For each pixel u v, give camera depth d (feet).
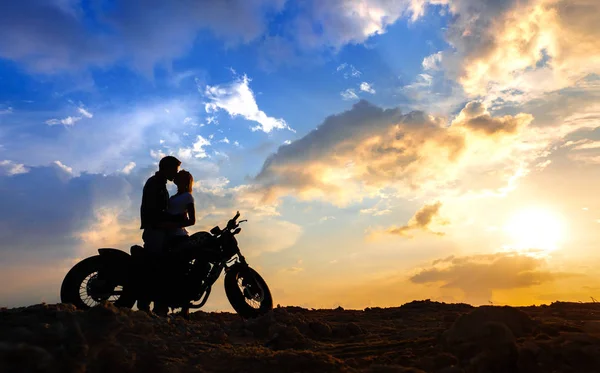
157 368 12.71
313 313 28.73
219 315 27.07
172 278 22.31
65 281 21.49
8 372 10.90
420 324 21.52
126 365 12.51
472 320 13.69
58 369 11.41
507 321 14.14
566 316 20.71
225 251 22.97
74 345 12.27
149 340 14.35
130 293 21.90
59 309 15.34
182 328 17.11
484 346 12.54
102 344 12.83
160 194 22.85
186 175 23.86
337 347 16.43
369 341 17.30
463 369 12.34
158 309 22.56
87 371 11.90
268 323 18.92
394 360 13.64
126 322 14.51
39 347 11.68
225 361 13.62
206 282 22.75
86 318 13.71
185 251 22.57
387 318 25.25
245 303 22.88
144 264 22.07
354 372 12.70
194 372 12.78
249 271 23.31
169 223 22.79
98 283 21.65
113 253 21.91
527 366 11.97
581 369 11.63
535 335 13.97
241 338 17.98
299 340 16.92
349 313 28.25
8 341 12.22
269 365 13.25
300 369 13.02
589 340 12.55
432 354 13.75
